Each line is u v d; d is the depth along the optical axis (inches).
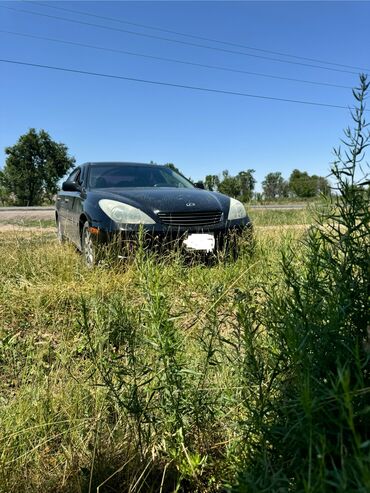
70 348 103.6
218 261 180.4
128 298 130.1
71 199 252.8
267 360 63.4
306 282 63.6
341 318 51.4
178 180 259.9
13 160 2279.8
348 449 41.3
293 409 45.3
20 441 69.4
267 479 42.0
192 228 187.9
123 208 188.5
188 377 71.6
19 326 127.2
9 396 87.7
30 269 179.8
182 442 64.6
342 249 56.4
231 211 205.2
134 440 67.7
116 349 90.5
